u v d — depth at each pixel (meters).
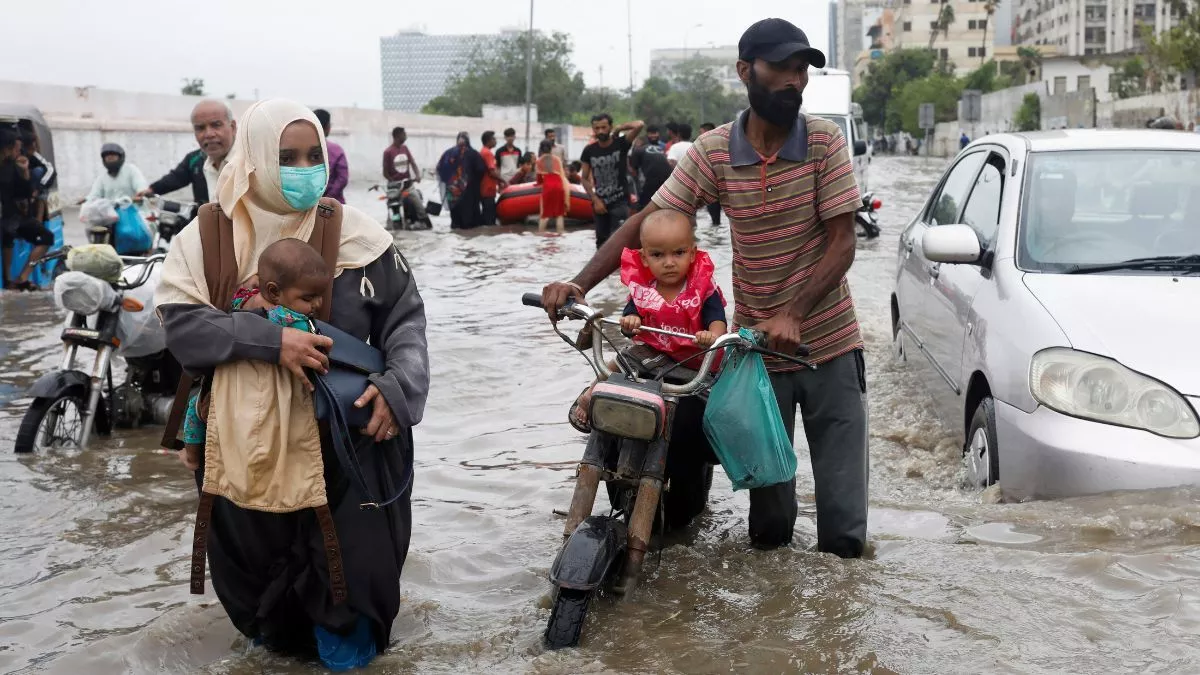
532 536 4.79
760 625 3.71
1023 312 5.08
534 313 10.48
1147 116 45.72
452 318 10.23
